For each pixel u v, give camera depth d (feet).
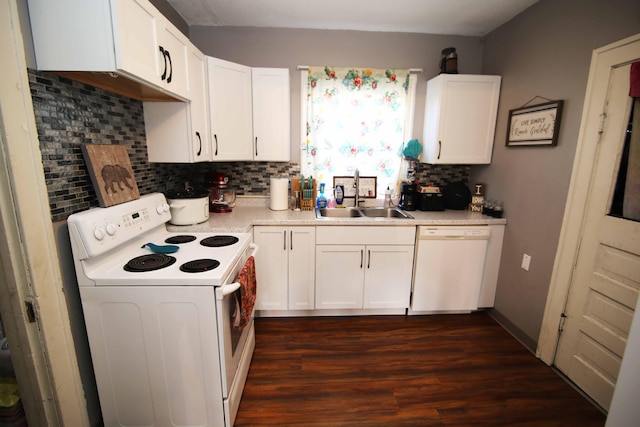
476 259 7.72
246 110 7.65
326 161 8.77
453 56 7.80
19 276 3.45
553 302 6.13
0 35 3.06
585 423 4.93
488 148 8.11
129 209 4.76
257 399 5.28
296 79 8.39
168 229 6.15
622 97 4.80
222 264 4.42
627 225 4.75
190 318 4.05
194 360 4.18
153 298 3.98
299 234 7.27
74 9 3.55
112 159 4.74
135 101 5.76
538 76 6.54
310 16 7.44
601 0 5.09
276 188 8.04
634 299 4.70
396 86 8.43
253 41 8.16
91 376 4.50
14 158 3.24
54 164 3.84
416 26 8.00
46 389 3.79
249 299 4.88
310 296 7.63
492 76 7.74
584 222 5.48
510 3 6.69
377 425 4.82
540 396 5.46
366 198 8.98
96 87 4.65
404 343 6.92
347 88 8.36
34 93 3.56
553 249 6.14
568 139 5.76
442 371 6.04
